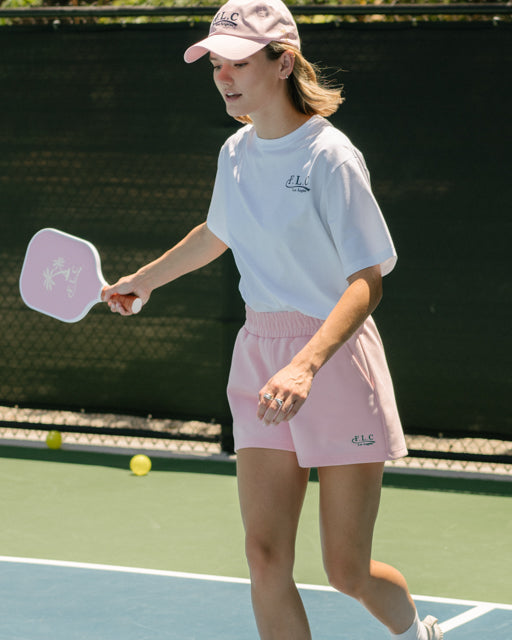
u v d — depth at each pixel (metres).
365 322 5.61
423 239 11.16
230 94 5.36
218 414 11.87
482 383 11.21
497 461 11.30
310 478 11.12
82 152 11.90
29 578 8.24
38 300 6.35
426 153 11.06
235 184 5.57
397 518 9.94
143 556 8.80
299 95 5.38
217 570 8.47
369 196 5.21
